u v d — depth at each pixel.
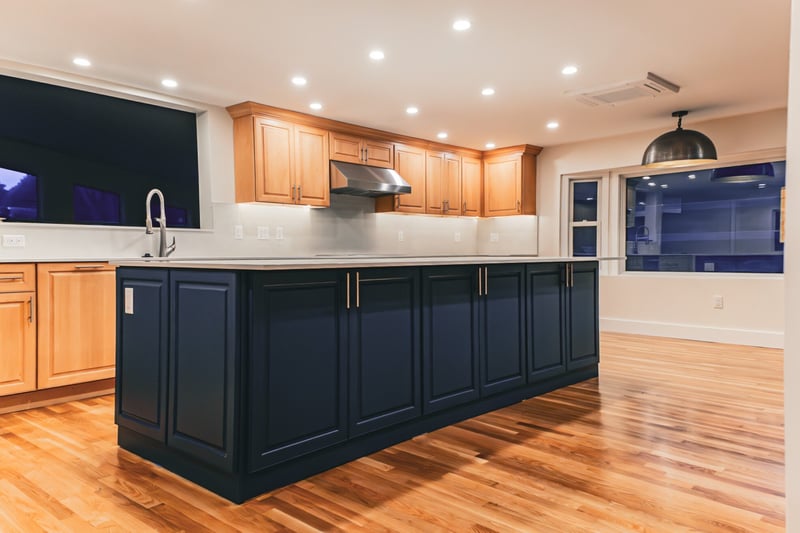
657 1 2.89
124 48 3.48
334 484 2.19
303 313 2.21
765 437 2.73
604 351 5.17
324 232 5.64
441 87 4.30
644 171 6.27
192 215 4.86
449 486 2.17
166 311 2.34
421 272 2.76
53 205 4.07
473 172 6.84
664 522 1.87
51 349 3.40
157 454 2.41
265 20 3.08
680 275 6.11
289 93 4.43
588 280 4.07
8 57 3.62
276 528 1.83
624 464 2.39
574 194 6.75
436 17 3.06
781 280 5.31
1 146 3.82
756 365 4.50
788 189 1.05
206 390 2.14
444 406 2.88
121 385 2.60
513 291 3.37
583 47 3.51
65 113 4.11
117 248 4.17
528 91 4.41
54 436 2.81
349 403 2.39
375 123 5.43
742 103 4.84
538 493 2.10
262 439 2.06
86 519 1.90
